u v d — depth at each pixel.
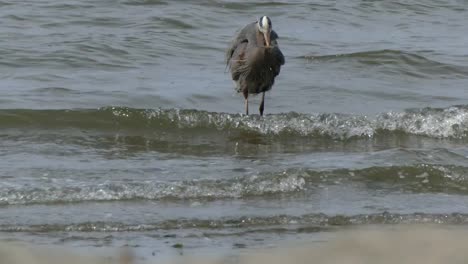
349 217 11.80
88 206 12.11
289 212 12.02
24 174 13.55
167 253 10.11
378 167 13.72
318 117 17.28
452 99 19.94
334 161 14.45
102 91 19.44
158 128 17.09
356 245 9.18
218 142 16.47
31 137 16.14
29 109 17.19
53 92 19.14
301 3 29.28
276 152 15.68
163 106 18.81
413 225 11.39
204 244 10.60
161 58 22.58
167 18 26.12
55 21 25.12
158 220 11.62
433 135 16.89
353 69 22.34
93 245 10.48
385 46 24.97
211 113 17.38
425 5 30.27
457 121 17.08
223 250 10.23
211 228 11.41
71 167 14.14
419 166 13.71
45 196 12.30
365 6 29.59
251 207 12.23
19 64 21.20
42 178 13.30
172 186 12.73
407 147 15.93
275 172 13.35
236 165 14.49
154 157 15.18
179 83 20.42
